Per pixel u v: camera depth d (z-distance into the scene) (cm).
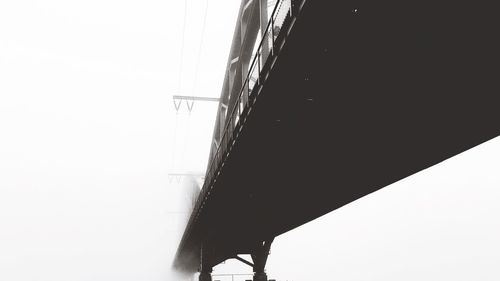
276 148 1422
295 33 794
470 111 966
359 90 991
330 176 1527
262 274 2980
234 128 1407
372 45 833
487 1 685
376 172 1384
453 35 772
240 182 1891
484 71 845
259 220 2517
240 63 1603
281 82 962
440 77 889
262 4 1188
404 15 745
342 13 742
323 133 1235
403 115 1048
